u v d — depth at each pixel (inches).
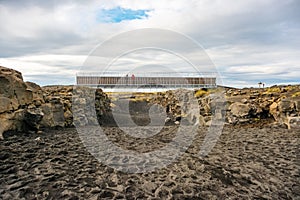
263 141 630.5
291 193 347.3
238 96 1098.1
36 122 653.9
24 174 367.6
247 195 339.6
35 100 712.4
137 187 357.7
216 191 349.7
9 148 473.7
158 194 338.6
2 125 557.3
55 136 636.1
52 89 1036.5
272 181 382.6
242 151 546.0
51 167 403.9
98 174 396.2
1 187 324.8
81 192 330.3
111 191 340.8
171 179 389.4
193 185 367.9
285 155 507.8
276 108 875.4
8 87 597.0
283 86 1232.2
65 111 866.8
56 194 319.0
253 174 408.5
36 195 313.1
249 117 911.0
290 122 774.5
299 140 625.3
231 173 414.0
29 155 447.2
